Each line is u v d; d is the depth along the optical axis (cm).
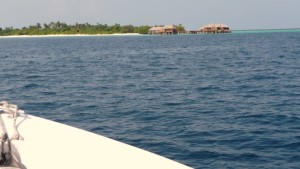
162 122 1094
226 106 1323
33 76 2402
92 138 395
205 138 928
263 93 1591
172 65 3103
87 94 1633
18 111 461
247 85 1839
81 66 3125
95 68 2922
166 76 2306
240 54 4297
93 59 3981
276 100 1420
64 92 1700
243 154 813
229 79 2103
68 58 4181
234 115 1175
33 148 379
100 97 1546
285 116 1145
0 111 459
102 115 1197
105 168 326
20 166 381
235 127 1028
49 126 429
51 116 1198
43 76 2395
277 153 819
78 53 5084
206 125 1053
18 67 3106
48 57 4381
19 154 383
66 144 381
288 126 1031
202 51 5109
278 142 889
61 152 365
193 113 1212
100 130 1014
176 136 947
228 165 754
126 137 943
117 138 936
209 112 1224
